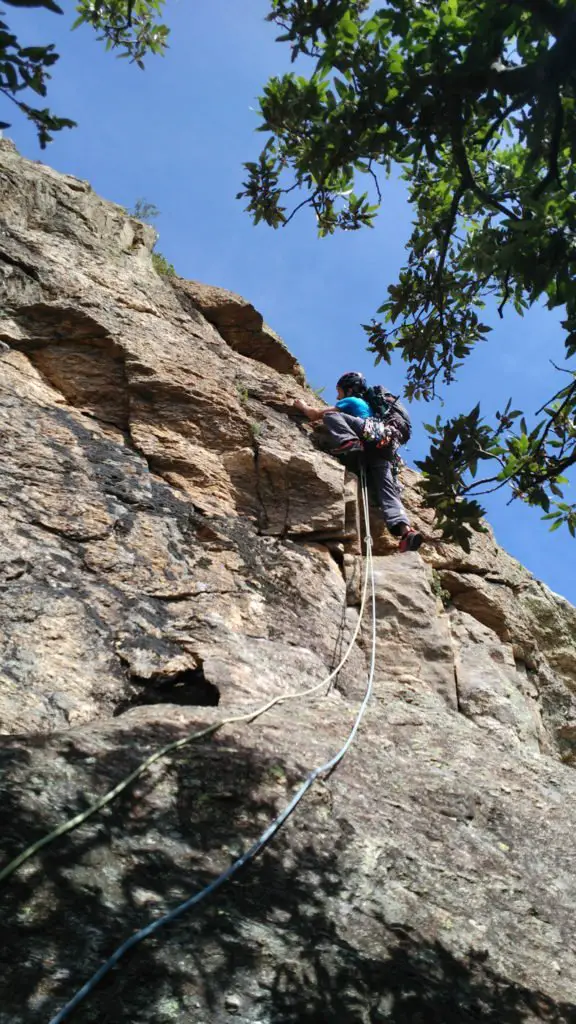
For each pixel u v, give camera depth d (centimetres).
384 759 409
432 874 324
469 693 595
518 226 280
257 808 316
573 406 386
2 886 232
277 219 365
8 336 633
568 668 759
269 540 626
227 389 697
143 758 319
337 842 318
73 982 208
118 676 444
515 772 454
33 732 384
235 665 473
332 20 282
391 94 294
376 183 319
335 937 263
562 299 286
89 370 648
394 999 243
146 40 444
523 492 360
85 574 498
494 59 271
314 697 476
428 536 734
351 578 636
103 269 731
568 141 279
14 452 548
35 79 252
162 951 227
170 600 518
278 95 312
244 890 269
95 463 584
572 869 374
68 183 784
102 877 251
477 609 712
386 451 723
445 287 416
